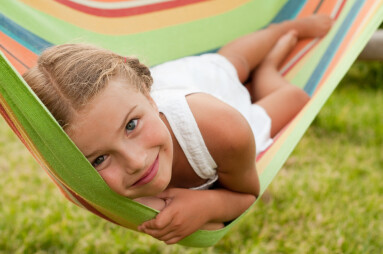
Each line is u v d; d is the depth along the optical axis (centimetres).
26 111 114
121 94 127
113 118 124
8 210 272
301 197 285
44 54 135
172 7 244
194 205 158
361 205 281
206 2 250
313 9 250
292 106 226
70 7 219
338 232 256
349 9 233
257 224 267
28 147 149
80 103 123
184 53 245
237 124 162
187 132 163
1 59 106
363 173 319
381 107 409
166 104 166
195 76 222
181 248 252
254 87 245
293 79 242
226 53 241
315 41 244
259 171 190
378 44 245
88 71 126
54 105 125
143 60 209
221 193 171
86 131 124
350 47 203
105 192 131
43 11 207
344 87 456
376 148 348
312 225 263
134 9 237
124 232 263
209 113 163
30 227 262
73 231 260
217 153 164
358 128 376
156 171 132
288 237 258
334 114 389
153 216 148
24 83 108
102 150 126
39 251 248
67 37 210
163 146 134
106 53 135
